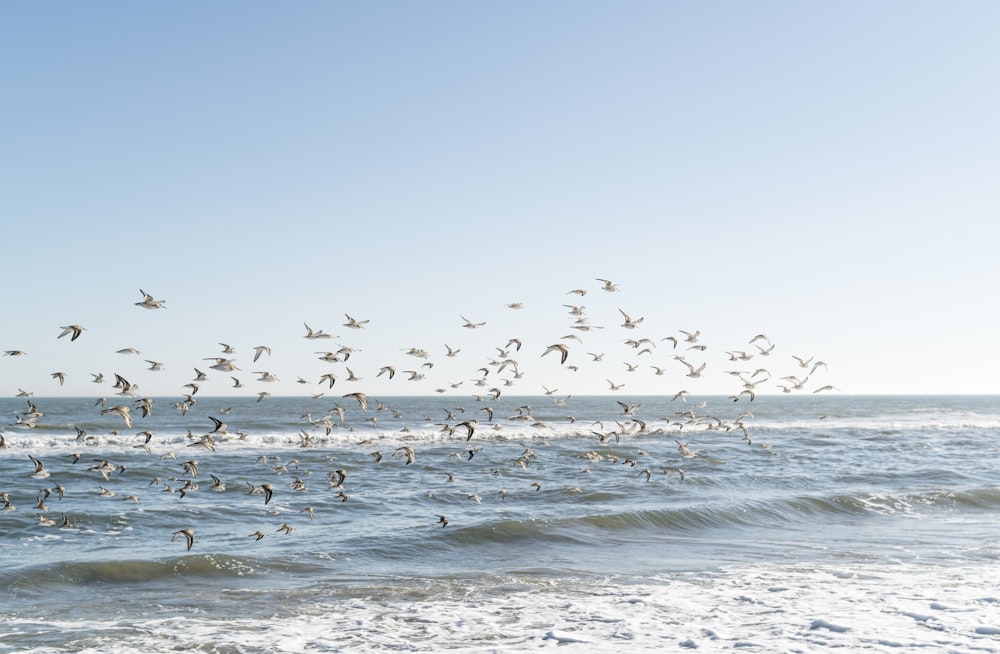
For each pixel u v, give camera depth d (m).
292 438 57.62
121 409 24.28
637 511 27.66
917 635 14.23
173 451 49.28
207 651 14.10
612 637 14.62
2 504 29.19
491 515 28.45
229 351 27.39
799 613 16.02
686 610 16.52
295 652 14.05
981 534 26.00
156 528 25.67
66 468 39.84
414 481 37.53
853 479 39.50
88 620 16.06
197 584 19.06
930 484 38.16
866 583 18.88
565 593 18.25
